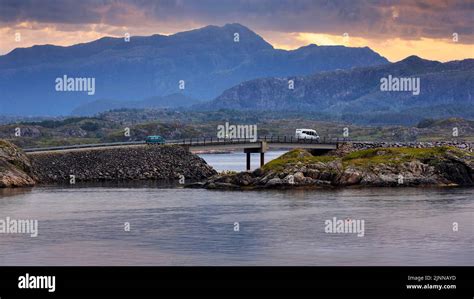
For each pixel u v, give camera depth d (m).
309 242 120.50
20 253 114.12
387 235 125.62
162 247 117.50
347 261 108.75
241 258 110.38
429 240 121.81
